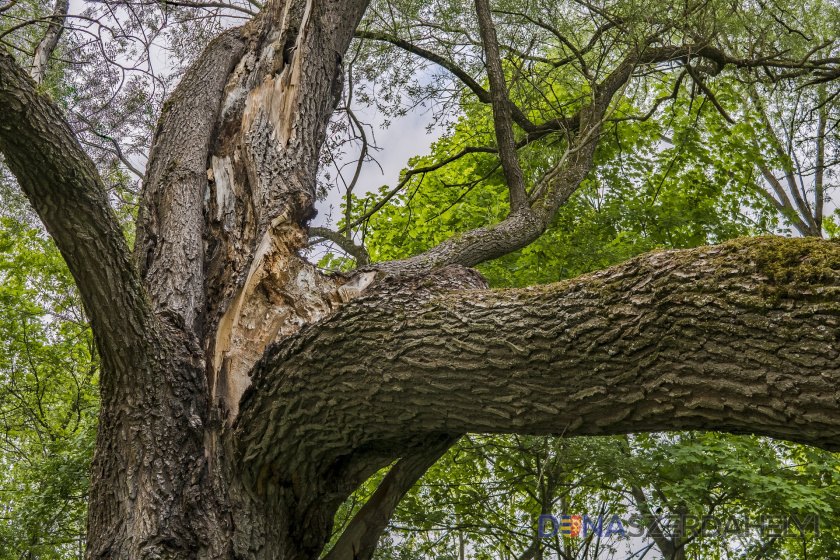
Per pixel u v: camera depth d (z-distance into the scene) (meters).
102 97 4.56
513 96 6.17
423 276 2.59
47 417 9.18
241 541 2.61
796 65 6.09
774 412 1.63
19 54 4.65
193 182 3.36
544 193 4.93
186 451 2.64
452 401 2.24
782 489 5.73
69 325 8.88
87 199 2.25
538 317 2.06
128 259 2.42
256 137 3.58
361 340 2.36
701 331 1.73
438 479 7.15
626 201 7.98
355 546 2.96
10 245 8.35
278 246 3.16
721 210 8.45
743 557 6.71
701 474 5.88
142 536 2.48
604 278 2.02
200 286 3.04
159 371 2.62
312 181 3.63
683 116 8.30
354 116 5.42
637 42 5.10
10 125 2.07
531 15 5.64
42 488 6.32
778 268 1.69
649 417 1.89
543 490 6.65
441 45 5.95
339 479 2.82
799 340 1.59
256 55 4.02
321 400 2.47
